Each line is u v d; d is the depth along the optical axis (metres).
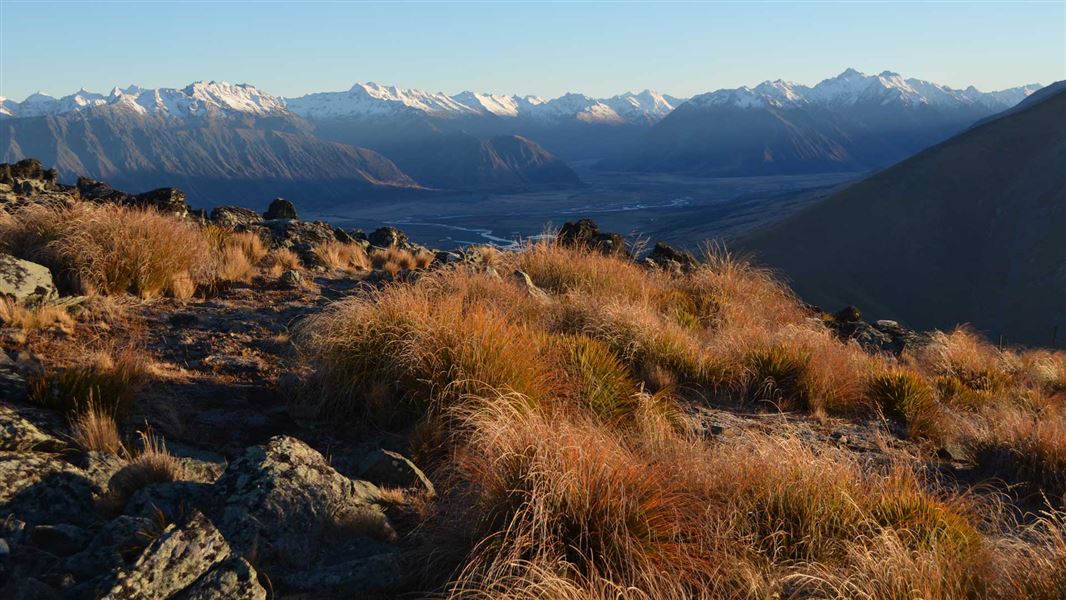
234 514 4.10
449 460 5.60
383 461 5.35
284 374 7.21
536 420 5.26
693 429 7.34
